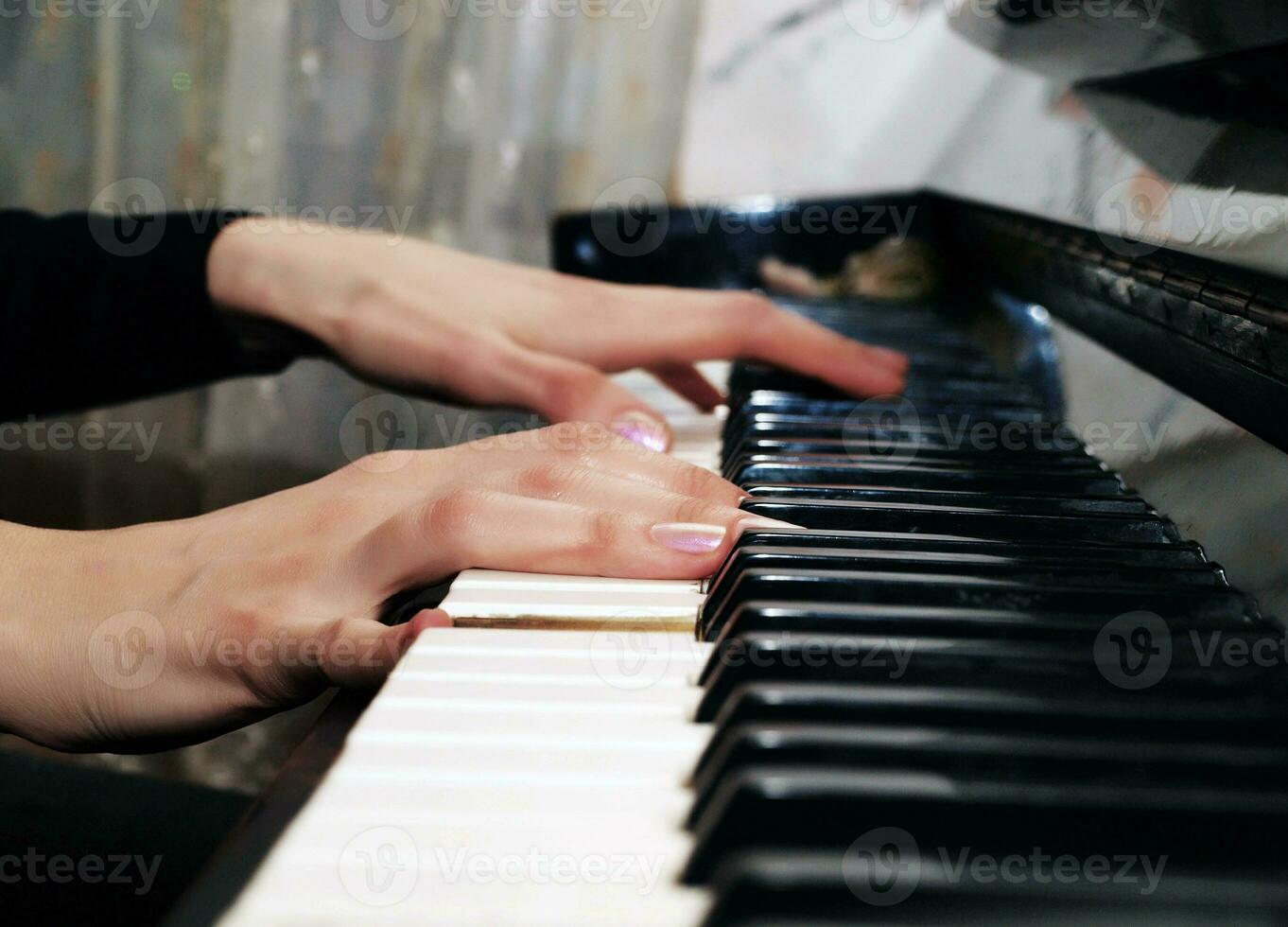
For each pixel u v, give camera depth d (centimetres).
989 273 67
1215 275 40
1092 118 52
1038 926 28
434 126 134
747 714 31
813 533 39
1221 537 39
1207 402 43
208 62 134
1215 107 44
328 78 133
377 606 42
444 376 61
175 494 144
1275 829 29
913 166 133
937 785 29
